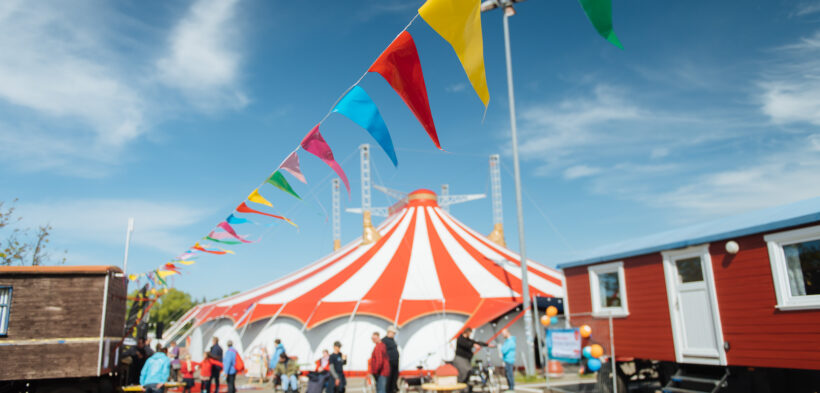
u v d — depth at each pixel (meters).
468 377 9.53
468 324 14.09
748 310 6.60
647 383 9.58
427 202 20.09
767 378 6.69
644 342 8.12
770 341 6.28
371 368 8.55
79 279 8.29
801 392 6.55
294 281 17.58
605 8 2.92
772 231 6.36
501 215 24.59
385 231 19.19
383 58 3.62
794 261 6.14
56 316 8.09
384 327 14.81
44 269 8.17
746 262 6.69
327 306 14.94
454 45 3.33
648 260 8.18
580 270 9.77
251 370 14.91
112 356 8.75
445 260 17.14
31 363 7.88
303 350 14.89
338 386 9.34
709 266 7.16
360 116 3.98
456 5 3.25
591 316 9.34
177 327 19.81
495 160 25.25
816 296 5.83
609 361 8.91
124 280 9.50
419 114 3.79
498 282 16.28
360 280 16.05
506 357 10.73
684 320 7.48
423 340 14.69
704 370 7.48
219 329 17.27
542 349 12.38
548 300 15.15
